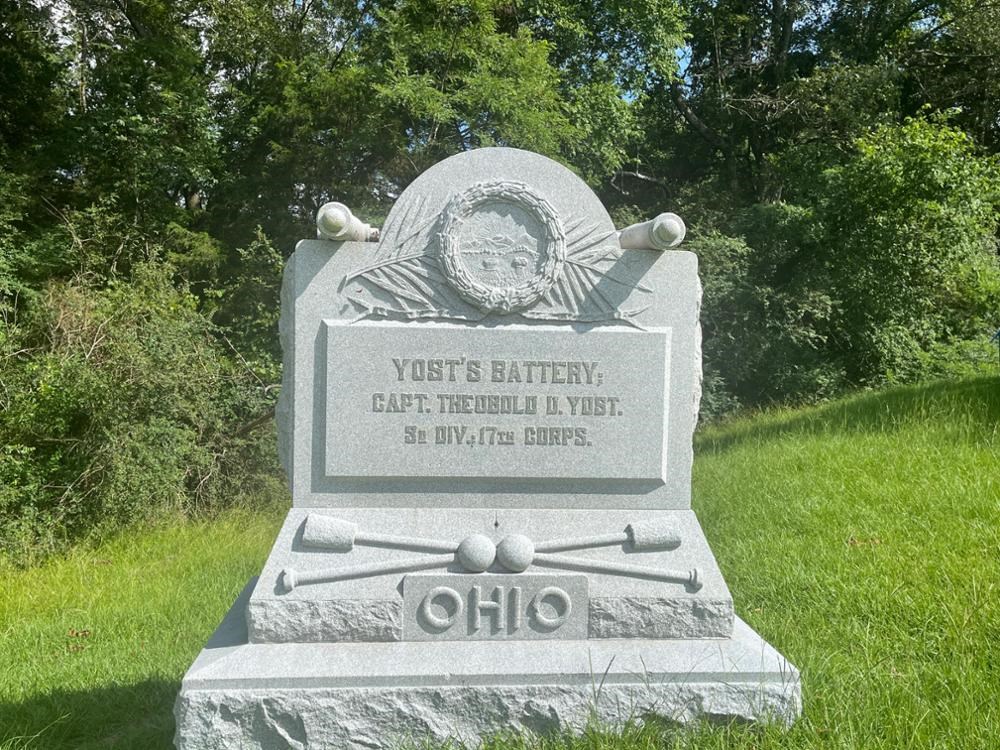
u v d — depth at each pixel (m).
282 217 11.84
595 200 2.93
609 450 2.88
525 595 2.76
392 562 2.75
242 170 12.11
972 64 14.60
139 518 6.78
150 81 10.80
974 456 5.80
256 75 12.35
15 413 6.74
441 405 2.83
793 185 13.88
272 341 9.44
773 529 5.05
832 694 2.91
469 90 10.47
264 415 7.68
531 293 2.85
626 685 2.59
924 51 14.85
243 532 6.82
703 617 2.79
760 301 12.32
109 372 6.99
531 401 2.86
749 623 3.86
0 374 6.93
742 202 15.04
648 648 2.71
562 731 2.55
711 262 12.13
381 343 2.82
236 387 7.77
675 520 2.88
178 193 12.14
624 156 13.39
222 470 7.73
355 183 11.83
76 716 3.24
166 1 11.14
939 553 4.36
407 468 2.82
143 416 7.11
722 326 12.41
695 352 2.94
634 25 12.66
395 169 11.55
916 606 3.78
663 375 2.90
